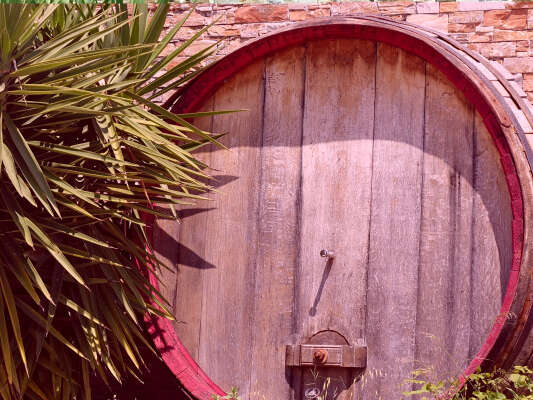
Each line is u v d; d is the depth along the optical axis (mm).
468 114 2861
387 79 2998
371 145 2980
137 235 3047
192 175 3141
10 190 2707
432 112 2920
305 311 2957
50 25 3254
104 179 3055
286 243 3016
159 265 3088
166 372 3457
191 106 3152
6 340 2572
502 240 2742
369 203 2951
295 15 3770
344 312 2918
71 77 2729
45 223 2732
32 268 2605
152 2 3859
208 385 2943
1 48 2646
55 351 2854
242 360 2990
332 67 3066
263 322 2992
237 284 3039
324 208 2998
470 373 2578
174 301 3078
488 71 2963
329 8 3736
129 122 2912
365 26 2949
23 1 2766
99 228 3080
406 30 2898
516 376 2443
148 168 2926
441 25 3596
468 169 2836
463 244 2803
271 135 3090
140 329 3176
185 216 3131
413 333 2826
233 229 3076
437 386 2512
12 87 2775
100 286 2963
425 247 2855
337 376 2906
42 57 2828
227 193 3104
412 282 2855
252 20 3807
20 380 2830
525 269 2539
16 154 2676
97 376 3500
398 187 2926
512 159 2631
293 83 3096
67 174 2943
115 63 2865
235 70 3137
